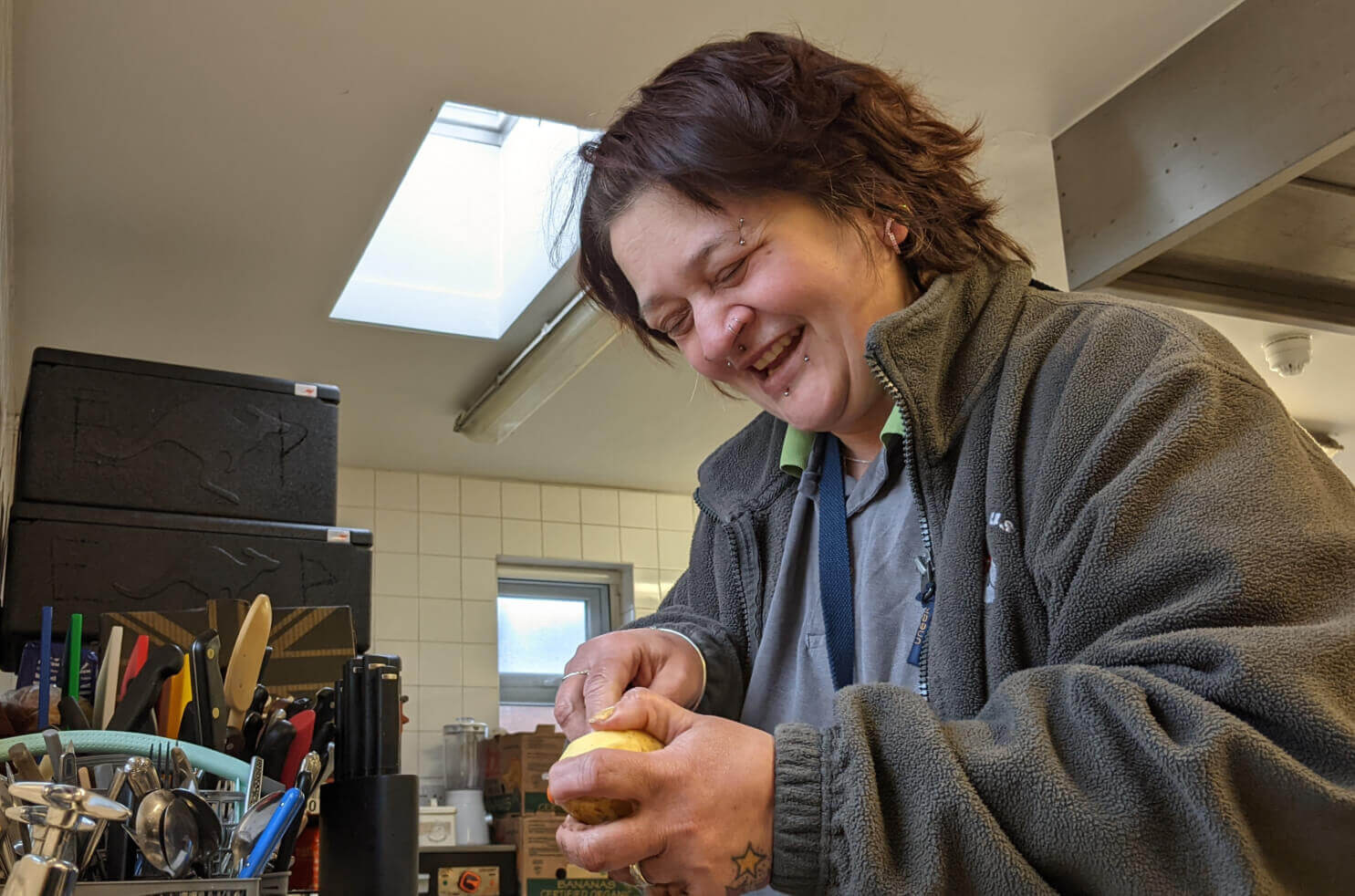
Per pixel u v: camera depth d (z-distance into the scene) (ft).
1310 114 7.36
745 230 2.63
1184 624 1.80
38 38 7.62
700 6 7.77
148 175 9.16
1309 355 12.37
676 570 17.40
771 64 2.70
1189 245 8.68
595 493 17.25
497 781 14.38
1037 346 2.49
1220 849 1.57
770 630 3.13
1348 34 7.16
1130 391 2.13
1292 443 1.99
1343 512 1.95
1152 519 1.92
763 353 2.79
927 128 2.92
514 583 16.93
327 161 9.14
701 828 1.77
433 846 12.91
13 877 1.80
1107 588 1.93
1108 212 8.77
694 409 14.39
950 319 2.66
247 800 2.68
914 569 2.78
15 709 3.22
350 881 2.95
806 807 1.78
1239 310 9.29
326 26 7.75
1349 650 1.67
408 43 7.95
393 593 15.58
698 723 1.94
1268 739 1.62
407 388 13.33
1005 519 2.35
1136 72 8.57
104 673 3.40
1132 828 1.64
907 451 2.64
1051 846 1.67
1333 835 1.58
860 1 7.78
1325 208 8.30
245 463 5.29
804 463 3.19
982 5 7.86
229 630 3.86
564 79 8.39
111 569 4.78
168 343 11.82
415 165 12.24
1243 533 1.82
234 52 7.92
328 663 4.10
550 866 13.04
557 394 13.75
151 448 5.11
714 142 2.56
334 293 11.02
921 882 1.68
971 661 2.38
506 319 11.82
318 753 3.06
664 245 2.70
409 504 16.06
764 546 3.29
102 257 10.24
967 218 2.88
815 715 2.93
